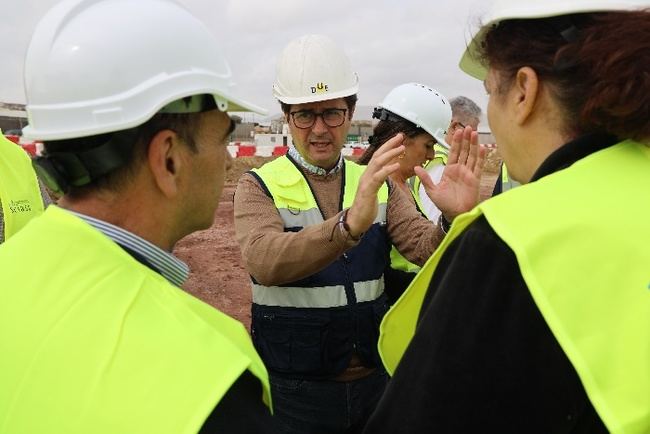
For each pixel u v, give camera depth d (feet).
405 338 4.30
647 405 2.68
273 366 7.28
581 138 3.43
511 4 3.53
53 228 3.44
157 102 3.48
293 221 7.38
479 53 4.27
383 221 7.91
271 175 7.55
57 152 3.49
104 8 3.66
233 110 4.09
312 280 7.18
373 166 5.99
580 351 2.75
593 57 3.17
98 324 3.01
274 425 3.34
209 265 23.98
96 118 3.37
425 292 3.92
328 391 7.27
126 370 2.87
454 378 3.08
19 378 2.95
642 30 3.09
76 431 2.76
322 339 7.14
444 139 9.91
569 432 2.95
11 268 3.35
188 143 3.74
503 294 3.05
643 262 2.89
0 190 9.16
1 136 9.67
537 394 2.91
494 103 3.91
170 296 3.28
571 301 2.85
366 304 7.39
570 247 2.97
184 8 4.02
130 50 3.48
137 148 3.53
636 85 3.07
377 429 3.36
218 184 4.06
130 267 3.30
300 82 7.48
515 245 3.00
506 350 2.98
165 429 2.69
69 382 2.87
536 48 3.48
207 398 2.76
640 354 2.75
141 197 3.65
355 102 8.10
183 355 2.93
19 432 2.85
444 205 6.49
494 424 3.00
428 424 3.12
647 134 3.32
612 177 3.24
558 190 3.22
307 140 7.63
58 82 3.42
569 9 3.26
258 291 7.43
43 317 3.09
